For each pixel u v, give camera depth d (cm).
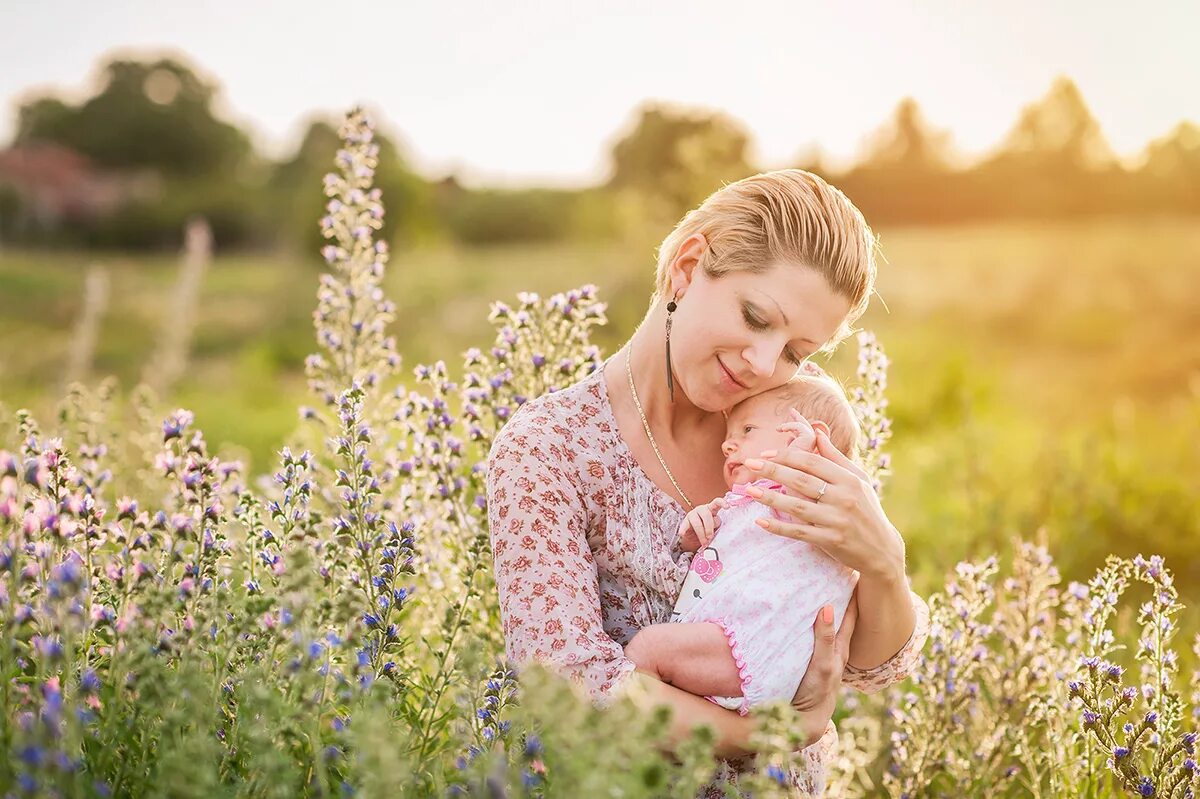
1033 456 686
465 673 205
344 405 259
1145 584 530
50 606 195
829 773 285
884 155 4859
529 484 225
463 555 295
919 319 1934
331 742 207
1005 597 325
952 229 4122
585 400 240
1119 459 708
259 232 4906
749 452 246
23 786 153
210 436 841
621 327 1541
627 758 168
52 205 5062
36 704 183
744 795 217
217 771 191
